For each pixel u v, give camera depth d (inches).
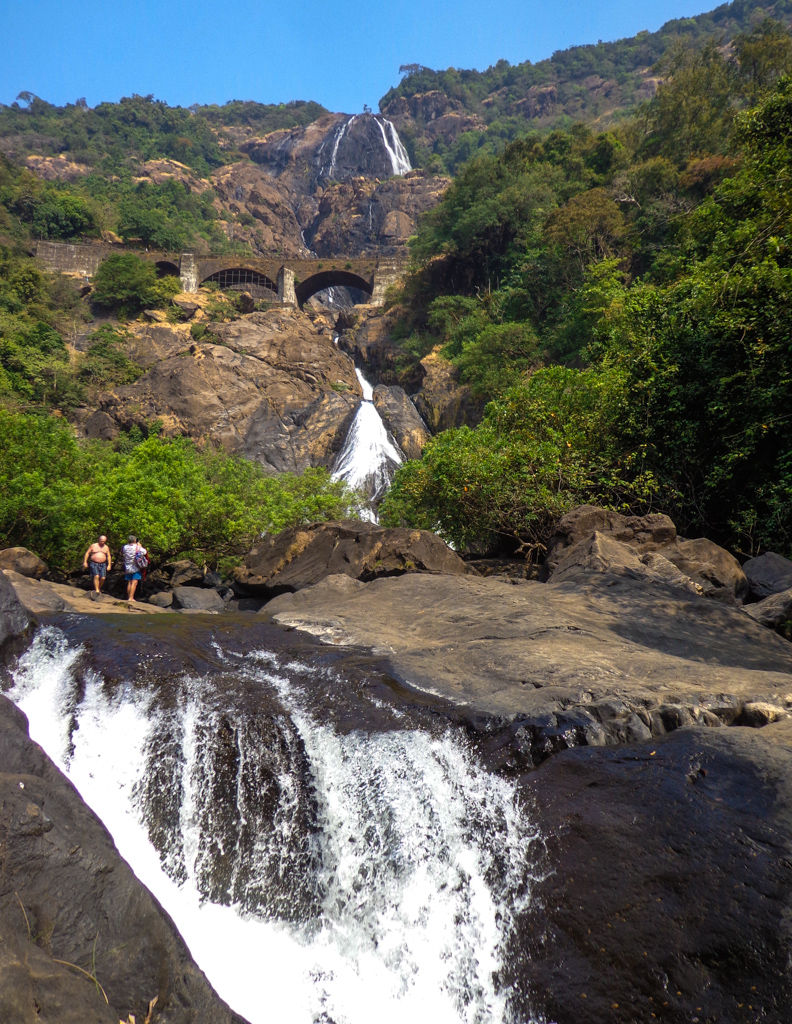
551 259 2107.5
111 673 304.3
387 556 552.7
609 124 6614.2
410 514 848.9
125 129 6855.3
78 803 174.7
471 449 745.6
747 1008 160.2
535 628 345.4
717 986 165.6
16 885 146.6
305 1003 201.5
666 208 1907.0
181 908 233.5
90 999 135.9
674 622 375.9
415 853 228.8
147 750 276.8
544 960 189.3
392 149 6530.5
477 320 2276.1
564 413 797.2
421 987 208.7
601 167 2610.7
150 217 3806.6
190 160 6387.8
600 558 468.1
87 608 480.7
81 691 302.8
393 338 2856.8
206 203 5561.0
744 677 277.9
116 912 156.7
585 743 230.2
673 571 469.7
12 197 3809.1
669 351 693.9
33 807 159.5
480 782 228.2
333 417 2292.1
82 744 288.5
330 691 286.0
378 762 245.8
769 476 611.5
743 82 2188.7
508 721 239.1
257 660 331.0
